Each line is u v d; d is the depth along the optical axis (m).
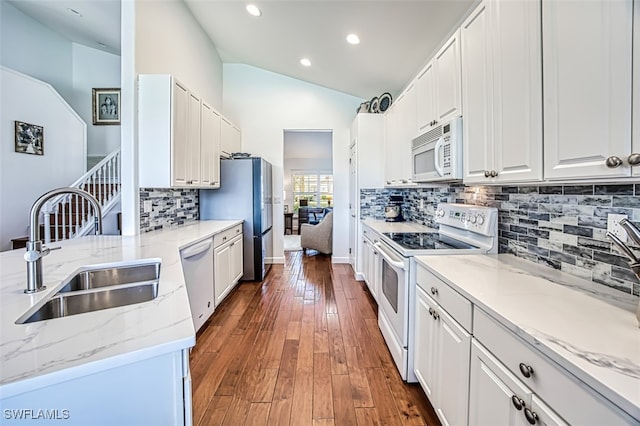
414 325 1.93
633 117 0.81
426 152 2.31
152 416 0.75
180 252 2.14
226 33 4.08
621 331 0.86
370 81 4.25
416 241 2.30
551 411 0.79
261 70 5.18
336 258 5.25
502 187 1.94
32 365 0.65
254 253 4.25
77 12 4.43
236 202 4.20
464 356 1.26
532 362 0.86
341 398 1.83
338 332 2.71
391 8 2.56
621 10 0.83
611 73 0.87
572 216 1.39
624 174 0.84
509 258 1.79
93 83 5.64
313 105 5.20
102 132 5.66
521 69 1.27
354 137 4.61
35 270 1.15
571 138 1.02
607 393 0.63
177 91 2.67
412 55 3.21
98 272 1.61
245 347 2.44
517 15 1.29
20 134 4.09
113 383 0.72
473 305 1.19
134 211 2.62
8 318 0.90
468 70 1.73
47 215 3.44
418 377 1.86
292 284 4.13
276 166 5.21
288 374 2.08
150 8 2.79
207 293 2.78
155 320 0.87
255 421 1.65
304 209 9.48
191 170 3.02
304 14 3.06
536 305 1.06
